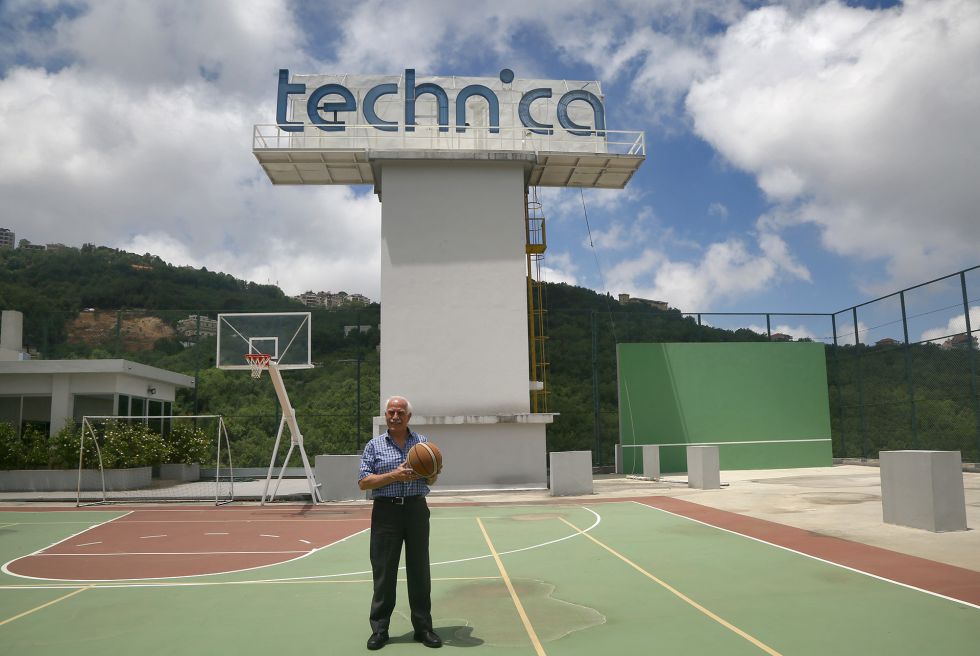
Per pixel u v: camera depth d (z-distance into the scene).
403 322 23.91
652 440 32.06
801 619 7.25
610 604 8.04
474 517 16.67
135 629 7.27
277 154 25.19
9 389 26.73
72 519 17.28
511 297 24.23
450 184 24.64
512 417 23.25
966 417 26.92
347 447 32.09
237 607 8.18
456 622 7.35
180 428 29.84
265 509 19.11
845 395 34.59
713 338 34.25
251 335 21.12
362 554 11.89
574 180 28.53
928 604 7.77
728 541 12.33
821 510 16.28
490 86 26.50
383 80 26.23
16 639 6.95
